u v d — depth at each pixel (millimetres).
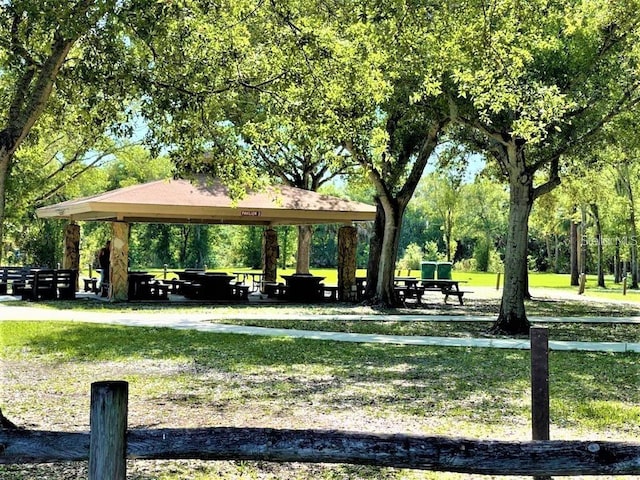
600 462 2996
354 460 3020
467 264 62594
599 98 14266
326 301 22859
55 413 6891
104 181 38938
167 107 7324
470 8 11039
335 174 29234
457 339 13297
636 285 39562
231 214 20297
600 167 20406
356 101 9461
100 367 9656
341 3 9766
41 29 6277
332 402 7719
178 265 54438
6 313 16109
